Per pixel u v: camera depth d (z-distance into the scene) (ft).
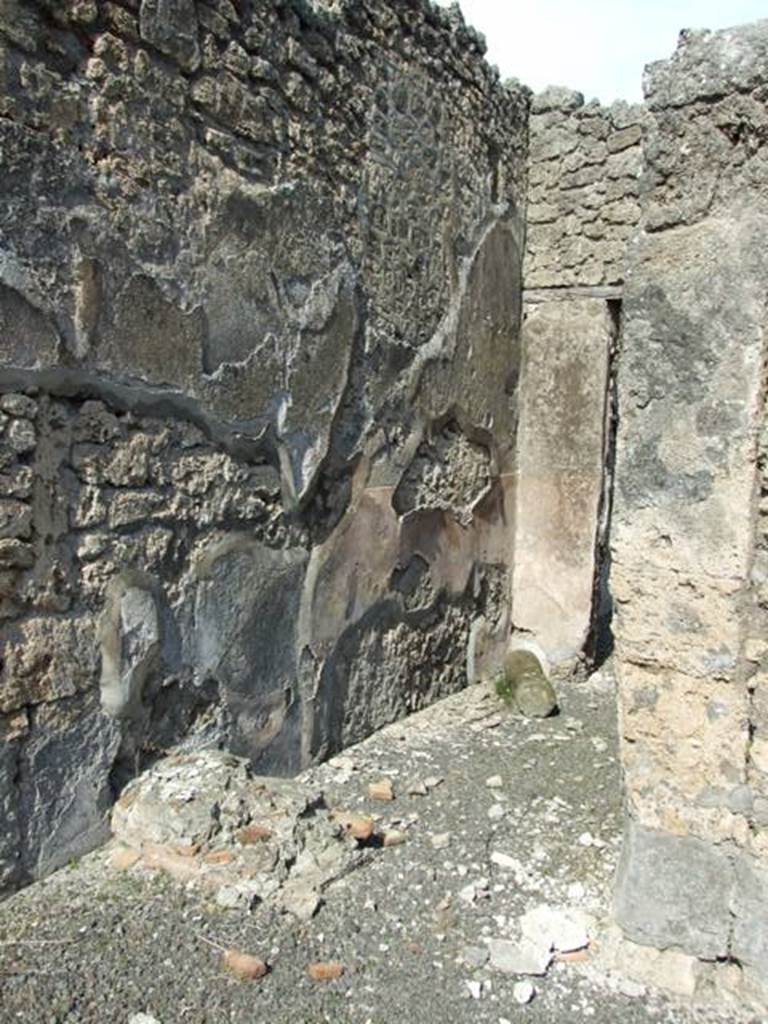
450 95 14.01
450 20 13.78
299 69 10.87
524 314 16.83
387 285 12.84
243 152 10.16
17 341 8.00
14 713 8.32
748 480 7.25
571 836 10.41
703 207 7.26
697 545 7.48
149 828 9.05
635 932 7.90
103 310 8.75
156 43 9.02
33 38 7.89
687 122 7.27
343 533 12.51
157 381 9.41
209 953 7.74
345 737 13.02
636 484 7.72
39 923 7.94
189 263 9.64
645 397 7.63
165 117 9.21
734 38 7.06
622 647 7.89
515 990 7.54
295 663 11.86
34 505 8.34
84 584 8.91
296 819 9.50
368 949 8.04
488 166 15.25
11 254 7.88
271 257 10.70
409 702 14.49
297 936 8.11
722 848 7.54
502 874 9.48
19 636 8.31
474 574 15.98
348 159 11.85
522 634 17.24
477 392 15.49
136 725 9.62
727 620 7.40
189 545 10.11
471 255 14.92
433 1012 7.29
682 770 7.66
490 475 16.19
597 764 12.70
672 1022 7.27
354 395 12.41
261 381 10.73
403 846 10.03
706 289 7.29
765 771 7.27
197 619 10.27
